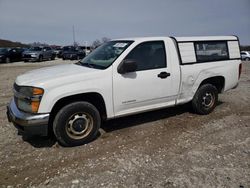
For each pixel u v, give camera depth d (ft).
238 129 14.83
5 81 34.01
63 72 12.64
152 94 14.28
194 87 16.31
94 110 12.73
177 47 15.26
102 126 15.43
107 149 12.28
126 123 15.96
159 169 10.36
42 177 9.85
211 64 16.76
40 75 12.49
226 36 17.95
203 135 13.94
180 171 10.18
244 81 33.45
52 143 12.97
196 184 9.27
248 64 70.74
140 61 13.78
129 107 13.73
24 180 9.64
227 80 17.85
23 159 11.30
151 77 13.99
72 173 10.11
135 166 10.61
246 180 9.49
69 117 12.09
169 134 14.14
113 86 12.84
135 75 13.47
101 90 12.49
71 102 12.35
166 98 15.02
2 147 12.46
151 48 14.25
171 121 16.29
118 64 13.02
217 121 16.22
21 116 11.36
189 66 15.67
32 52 79.41
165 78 14.57
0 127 15.08
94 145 12.75
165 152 11.89
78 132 12.51
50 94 11.31
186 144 12.77
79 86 11.91
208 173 10.00
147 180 9.56
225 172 10.05
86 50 93.50
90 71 12.51
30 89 11.32
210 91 17.20
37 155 11.67
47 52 86.43
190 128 15.05
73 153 11.88
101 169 10.39
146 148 12.35
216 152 11.84
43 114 11.27
